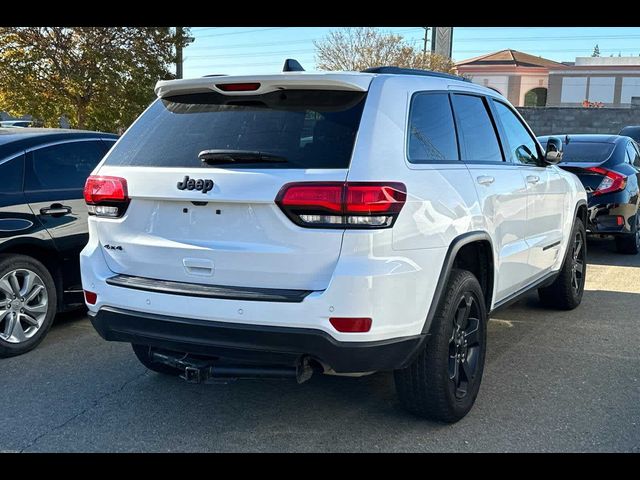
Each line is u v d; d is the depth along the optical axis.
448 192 3.63
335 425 3.81
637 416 3.90
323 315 3.09
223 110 3.62
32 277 5.11
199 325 3.28
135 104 17.00
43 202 5.26
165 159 3.55
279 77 3.40
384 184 3.15
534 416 3.91
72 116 16.81
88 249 3.81
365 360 3.17
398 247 3.21
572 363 4.80
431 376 3.57
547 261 5.38
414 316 3.32
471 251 4.14
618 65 54.06
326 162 3.19
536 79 56.41
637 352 5.05
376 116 3.34
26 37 15.68
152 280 3.54
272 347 3.18
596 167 8.48
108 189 3.67
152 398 4.20
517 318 5.99
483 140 4.41
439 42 40.75
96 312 3.67
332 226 3.10
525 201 4.75
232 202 3.26
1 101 16.25
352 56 34.88
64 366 4.77
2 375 4.59
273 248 3.20
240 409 4.03
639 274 7.92
